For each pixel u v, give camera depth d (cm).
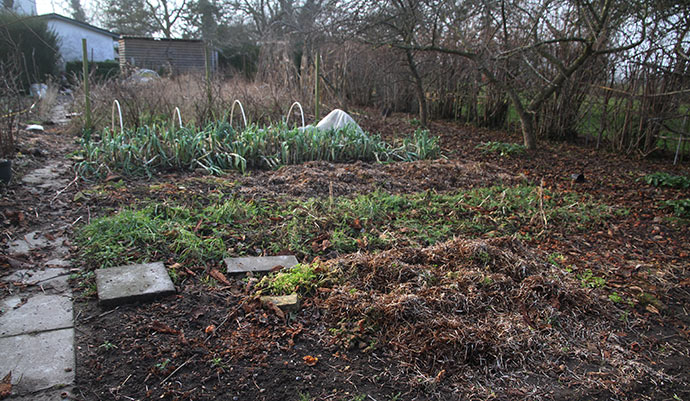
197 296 300
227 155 628
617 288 344
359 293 298
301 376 233
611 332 288
